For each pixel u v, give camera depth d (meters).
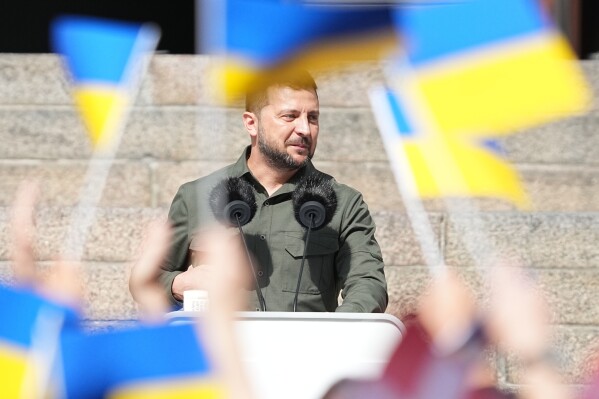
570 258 16.42
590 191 19.05
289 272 12.40
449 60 5.91
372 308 11.91
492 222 16.48
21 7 26.11
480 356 4.89
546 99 5.80
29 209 6.50
